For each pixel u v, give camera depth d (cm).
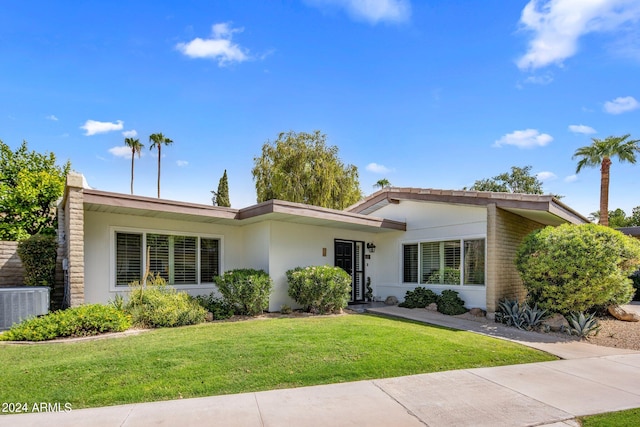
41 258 978
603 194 2434
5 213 1271
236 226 1203
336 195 2481
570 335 836
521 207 968
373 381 518
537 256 922
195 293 1098
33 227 1287
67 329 698
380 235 1416
